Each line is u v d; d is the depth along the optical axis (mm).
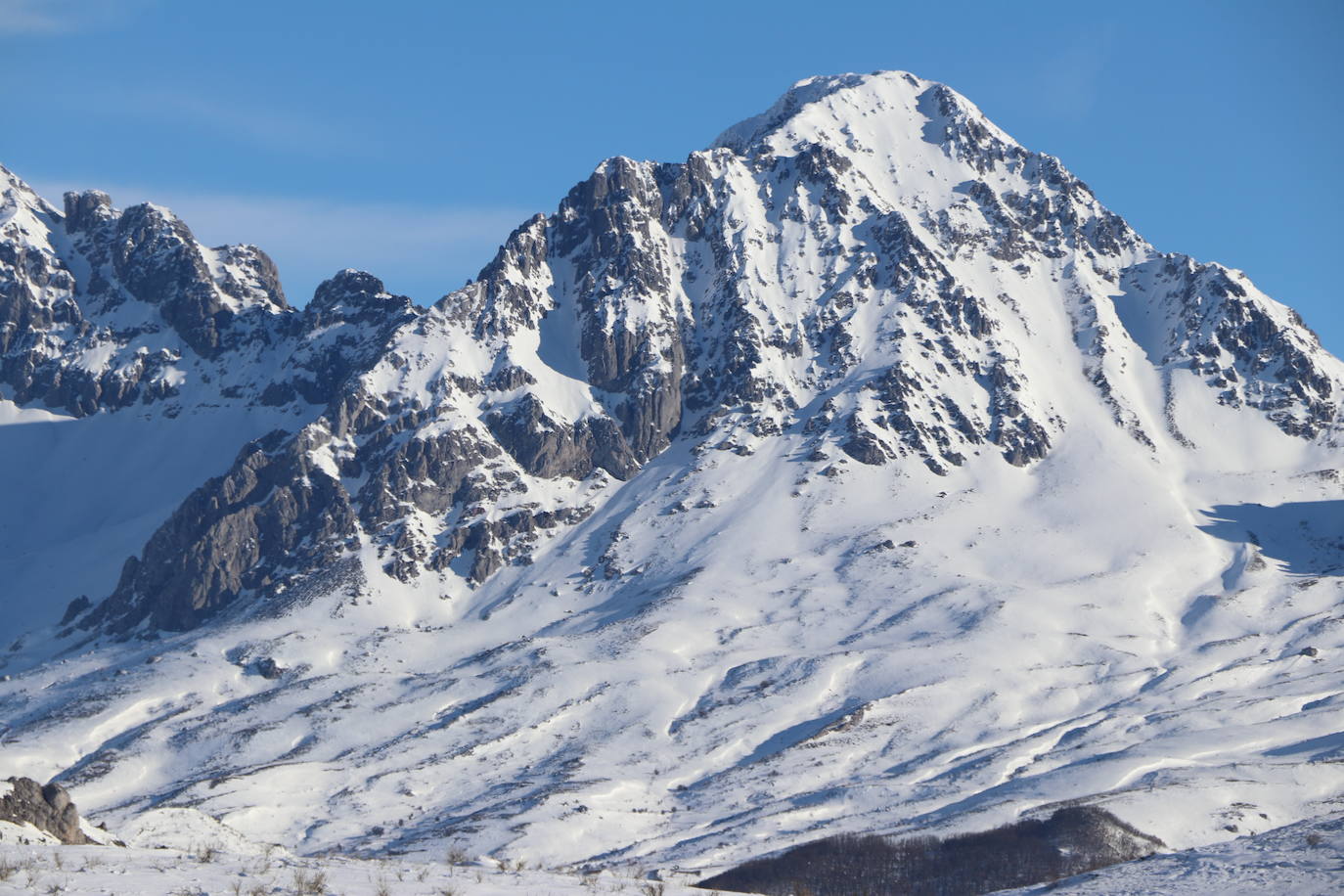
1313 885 74500
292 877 72562
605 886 79750
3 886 64562
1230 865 80250
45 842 85125
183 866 75500
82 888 66062
